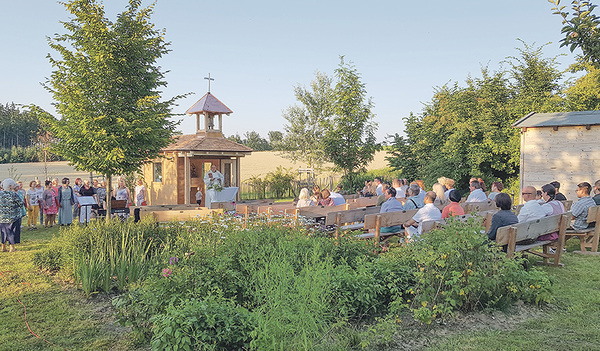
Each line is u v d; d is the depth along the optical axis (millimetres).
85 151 10352
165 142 11070
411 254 5746
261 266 4938
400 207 8180
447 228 5031
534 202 7223
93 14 9953
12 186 9516
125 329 4824
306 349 3193
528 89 22000
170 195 19734
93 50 10039
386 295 5086
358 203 12258
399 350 3988
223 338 3584
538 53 22234
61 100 10102
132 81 10586
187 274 4676
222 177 16781
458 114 20859
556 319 4758
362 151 20078
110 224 7922
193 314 3666
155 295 4535
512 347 4008
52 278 6996
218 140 20656
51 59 10055
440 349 3992
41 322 5062
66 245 7305
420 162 21344
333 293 4430
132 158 10562
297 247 5672
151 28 10930
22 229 13656
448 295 4664
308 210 9219
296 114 29297
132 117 10203
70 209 14250
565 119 13383
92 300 5848
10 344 4418
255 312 3891
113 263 6258
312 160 28531
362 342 3893
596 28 3395
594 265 7238
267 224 7309
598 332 4371
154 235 7750
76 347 4336
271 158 65438
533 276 5160
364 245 6309
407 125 22375
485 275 4824
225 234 6527
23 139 97812
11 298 5945
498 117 20219
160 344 3537
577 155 12891
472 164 19016
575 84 20469
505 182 20094
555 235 7191
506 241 5969
